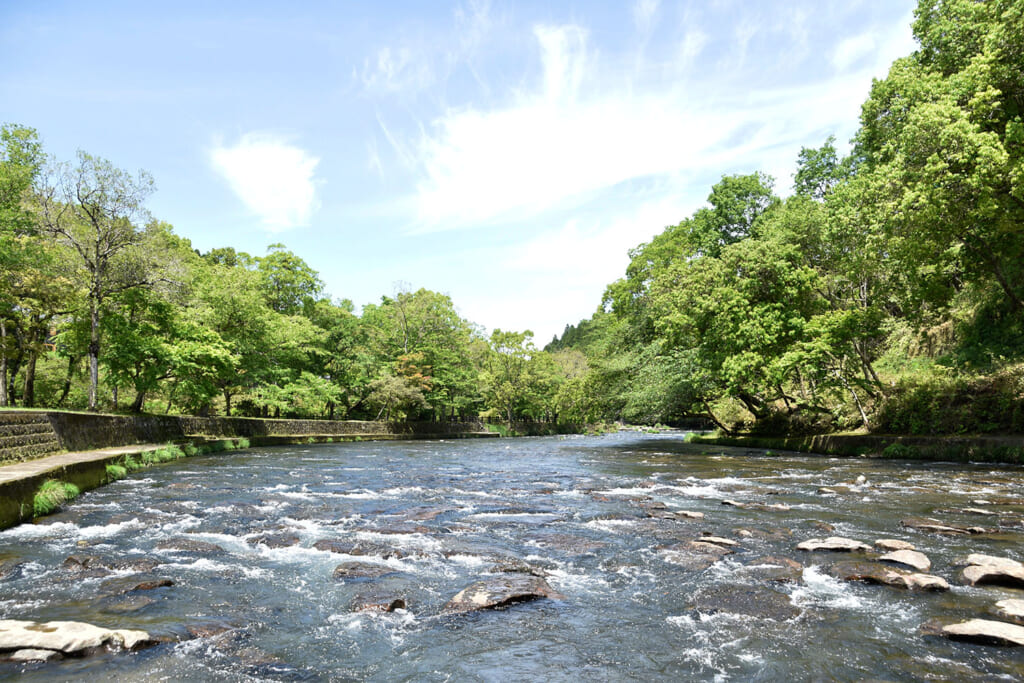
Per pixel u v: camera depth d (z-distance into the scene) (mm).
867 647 4508
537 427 68875
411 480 16078
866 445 21891
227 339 36500
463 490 13828
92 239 25656
